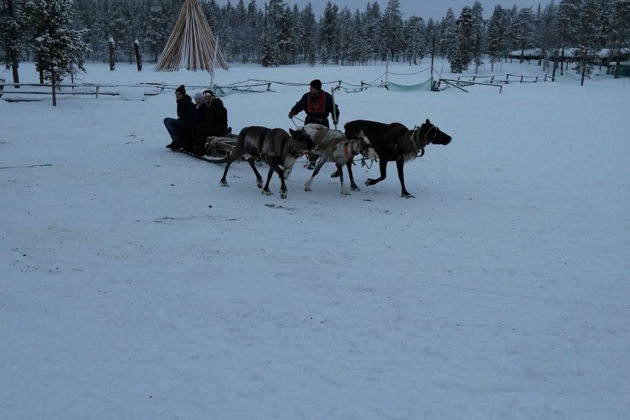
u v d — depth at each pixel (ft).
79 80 103.71
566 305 16.66
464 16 211.41
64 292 15.90
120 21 274.77
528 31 319.68
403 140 29.07
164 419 10.37
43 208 24.47
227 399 11.10
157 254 19.35
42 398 10.86
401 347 13.61
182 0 261.65
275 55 247.91
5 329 13.57
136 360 12.46
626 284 18.52
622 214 27.68
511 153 44.62
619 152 45.06
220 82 111.65
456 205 28.58
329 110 33.17
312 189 30.86
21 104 67.51
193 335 13.78
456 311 15.89
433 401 11.33
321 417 10.62
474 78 145.89
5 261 18.02
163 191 28.68
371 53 330.95
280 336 13.93
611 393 11.96
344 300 16.31
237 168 35.58
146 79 112.78
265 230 22.77
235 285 17.02
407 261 19.93
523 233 24.07
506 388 11.96
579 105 79.97
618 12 208.85
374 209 27.07
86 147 41.47
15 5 78.64
